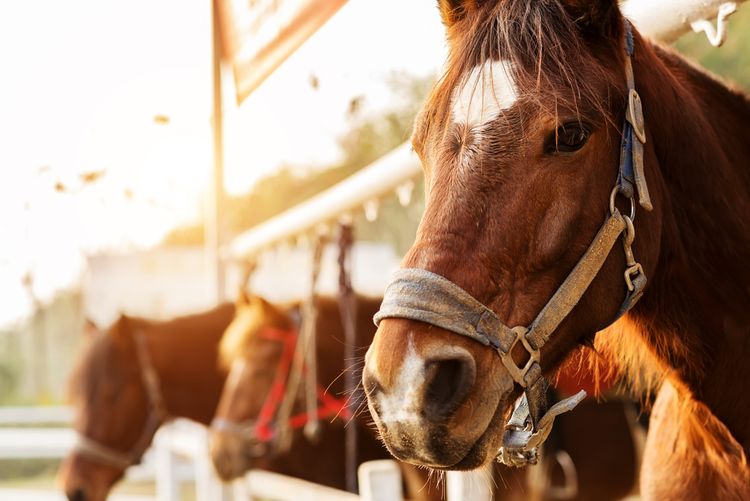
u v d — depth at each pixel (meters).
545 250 1.47
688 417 1.82
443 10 1.78
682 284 1.72
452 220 1.45
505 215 1.45
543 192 1.47
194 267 13.17
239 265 5.32
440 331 1.40
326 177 10.83
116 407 5.05
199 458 4.97
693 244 1.72
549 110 1.46
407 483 4.04
